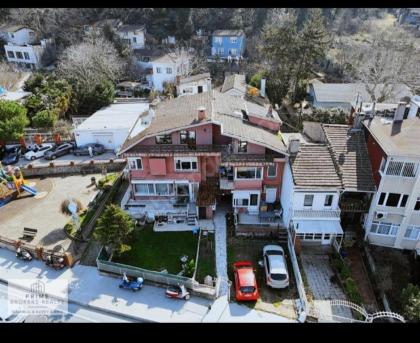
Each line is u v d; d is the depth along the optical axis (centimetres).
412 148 2769
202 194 3434
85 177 4275
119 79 7644
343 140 3291
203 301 2670
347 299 2692
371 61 7206
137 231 3341
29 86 6347
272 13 9281
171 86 7106
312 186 2958
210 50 9331
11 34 8812
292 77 6688
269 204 3503
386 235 3152
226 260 3034
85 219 3459
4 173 3903
